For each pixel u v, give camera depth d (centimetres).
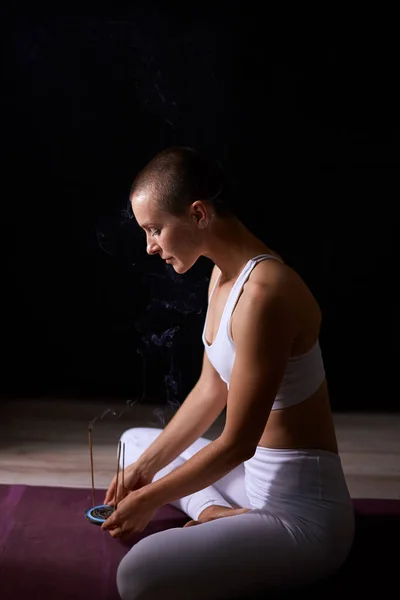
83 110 312
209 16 300
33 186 321
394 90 303
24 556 166
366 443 263
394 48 299
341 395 317
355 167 311
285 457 145
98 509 177
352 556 166
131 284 329
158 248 148
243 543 136
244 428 136
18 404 305
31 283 330
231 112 309
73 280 330
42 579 156
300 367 142
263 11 299
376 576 157
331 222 316
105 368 333
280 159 312
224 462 137
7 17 304
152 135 313
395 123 306
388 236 316
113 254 327
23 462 239
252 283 137
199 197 141
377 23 297
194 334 330
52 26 305
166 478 142
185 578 134
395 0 295
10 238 327
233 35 301
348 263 320
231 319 140
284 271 138
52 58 308
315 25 299
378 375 328
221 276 154
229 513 154
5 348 335
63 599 149
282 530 138
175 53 304
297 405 144
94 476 228
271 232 319
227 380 149
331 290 323
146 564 134
